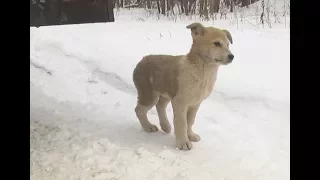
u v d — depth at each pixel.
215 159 1.04
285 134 1.16
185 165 0.98
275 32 2.29
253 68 1.67
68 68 1.85
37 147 1.08
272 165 1.00
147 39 2.21
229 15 2.91
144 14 3.31
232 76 1.60
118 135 1.18
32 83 1.65
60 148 1.08
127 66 1.80
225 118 1.31
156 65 1.13
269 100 1.37
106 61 1.87
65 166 0.98
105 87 1.64
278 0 3.18
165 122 1.22
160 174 0.93
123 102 1.48
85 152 1.04
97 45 2.11
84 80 1.72
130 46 2.07
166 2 3.38
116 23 2.80
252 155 1.06
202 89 1.07
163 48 2.01
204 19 2.77
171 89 1.09
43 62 1.92
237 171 0.97
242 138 1.16
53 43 2.16
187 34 2.32
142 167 0.96
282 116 1.27
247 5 3.22
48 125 1.22
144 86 1.17
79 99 1.53
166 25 2.67
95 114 1.35
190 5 3.12
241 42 2.08
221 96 1.45
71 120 1.28
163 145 1.12
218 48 1.02
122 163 0.98
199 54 1.04
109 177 0.92
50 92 1.59
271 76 1.57
